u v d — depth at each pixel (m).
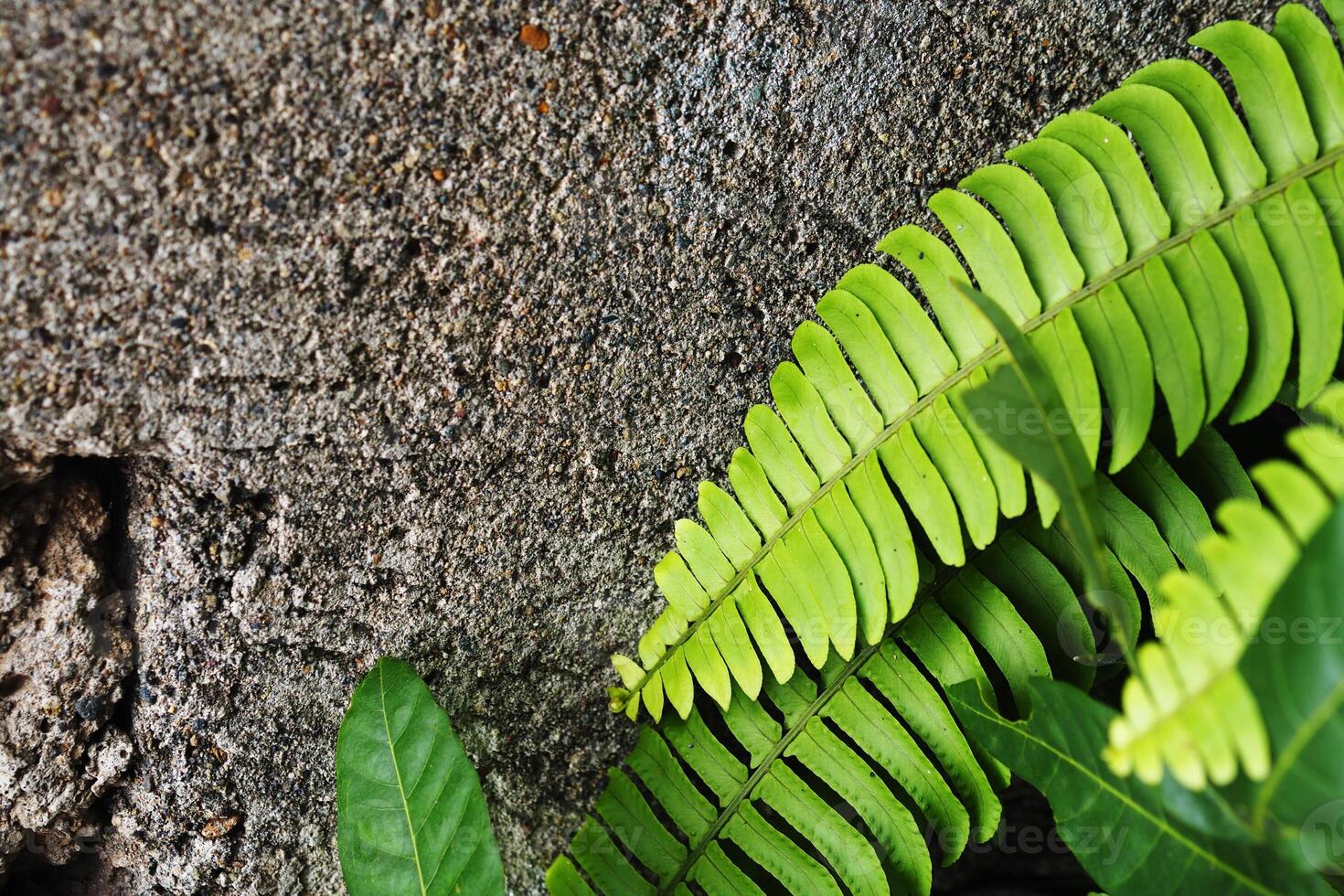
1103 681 0.61
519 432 0.58
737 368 0.60
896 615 0.56
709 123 0.56
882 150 0.58
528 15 0.53
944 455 0.55
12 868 0.59
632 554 0.62
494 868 0.55
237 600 0.58
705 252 0.58
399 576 0.59
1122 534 0.57
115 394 0.54
